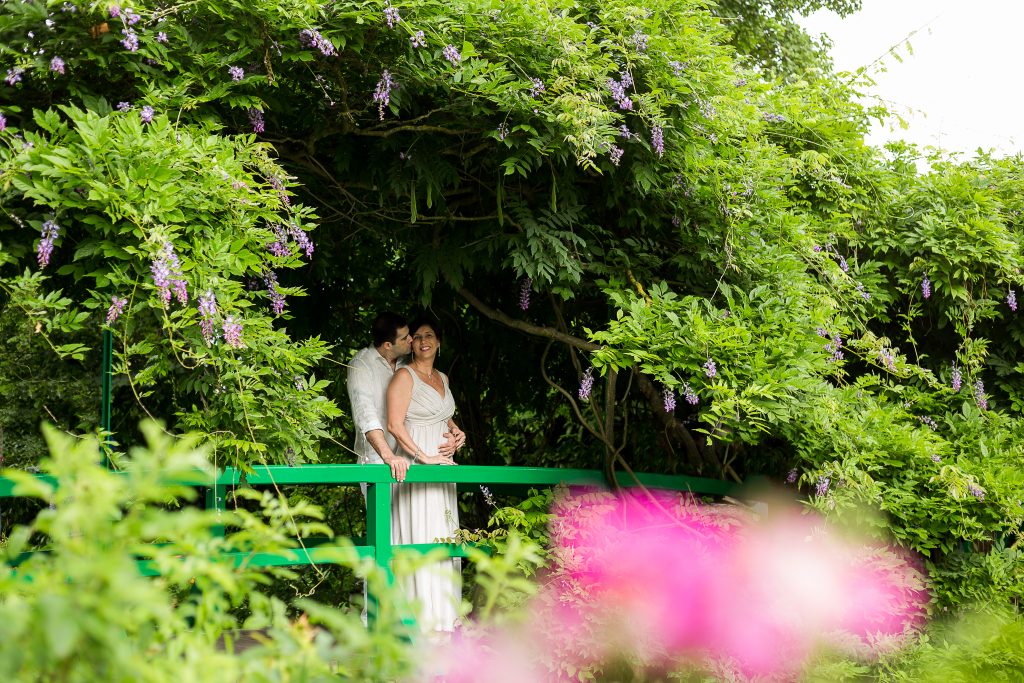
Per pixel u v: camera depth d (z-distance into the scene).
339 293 6.05
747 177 5.05
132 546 1.41
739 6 11.24
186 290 3.38
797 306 4.82
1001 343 6.00
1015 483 4.75
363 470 4.07
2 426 7.48
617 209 5.00
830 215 5.93
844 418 4.71
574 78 4.12
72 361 7.62
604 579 4.15
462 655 3.43
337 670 1.72
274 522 1.75
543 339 5.86
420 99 4.43
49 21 3.49
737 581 4.29
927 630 4.52
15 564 3.10
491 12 4.08
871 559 4.40
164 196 3.29
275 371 3.64
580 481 4.67
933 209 5.78
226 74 3.83
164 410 6.21
